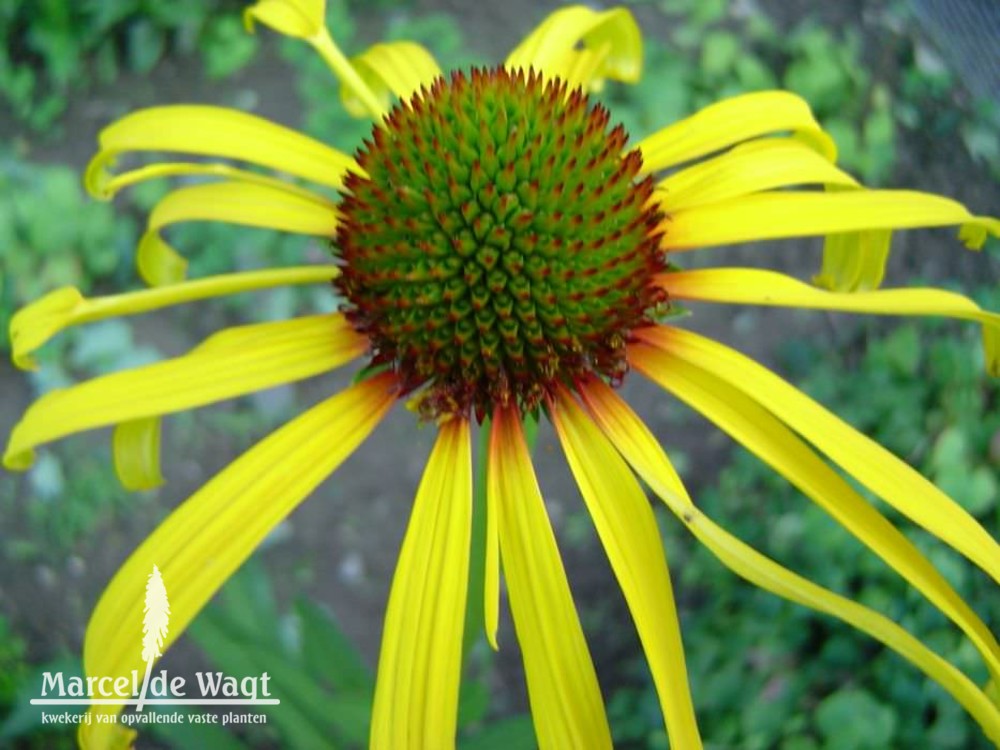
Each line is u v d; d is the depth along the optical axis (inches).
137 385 2.9
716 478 6.4
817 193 3.2
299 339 3.1
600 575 6.2
